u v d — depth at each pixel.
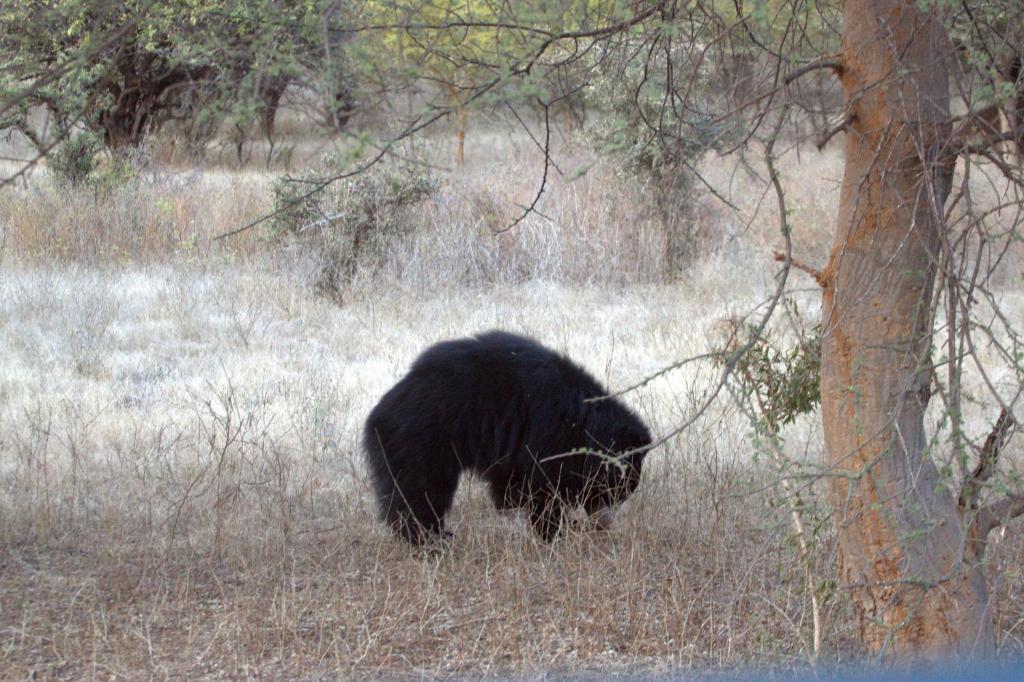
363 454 10.60
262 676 7.75
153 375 15.47
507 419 9.90
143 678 7.66
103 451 12.19
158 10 6.16
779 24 8.52
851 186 6.64
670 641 8.29
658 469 11.73
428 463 9.83
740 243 23.33
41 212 22.81
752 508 10.45
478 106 5.32
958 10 6.54
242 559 9.45
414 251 21.86
